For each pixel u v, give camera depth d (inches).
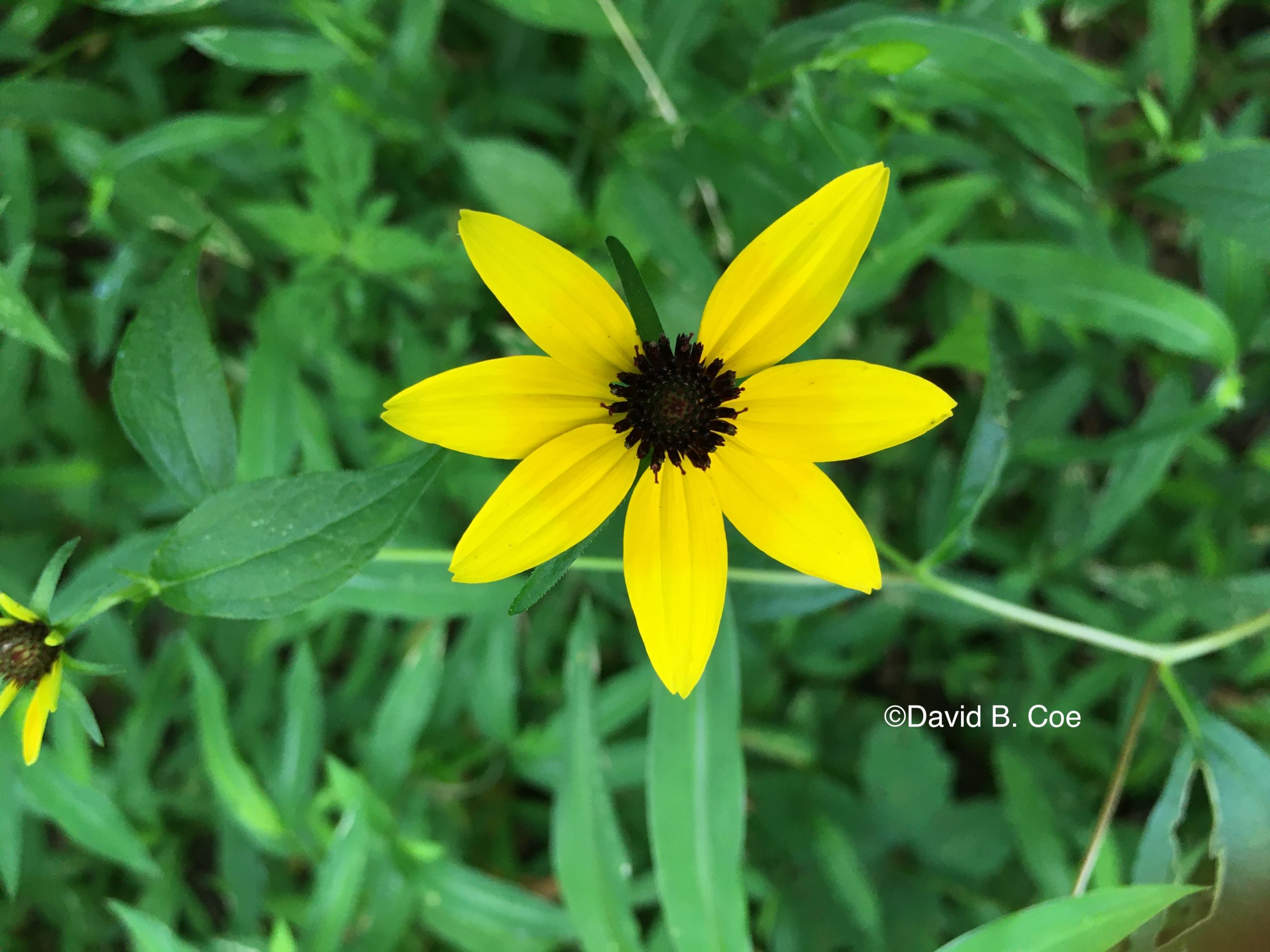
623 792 7.2
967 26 5.1
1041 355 7.7
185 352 4.6
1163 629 6.8
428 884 6.2
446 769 6.9
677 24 6.0
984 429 5.2
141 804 6.7
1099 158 7.1
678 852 5.4
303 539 4.4
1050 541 7.3
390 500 4.4
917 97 5.4
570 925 6.1
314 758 6.4
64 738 6.1
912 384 4.4
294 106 6.6
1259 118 6.7
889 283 6.3
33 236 6.9
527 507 4.3
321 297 6.2
